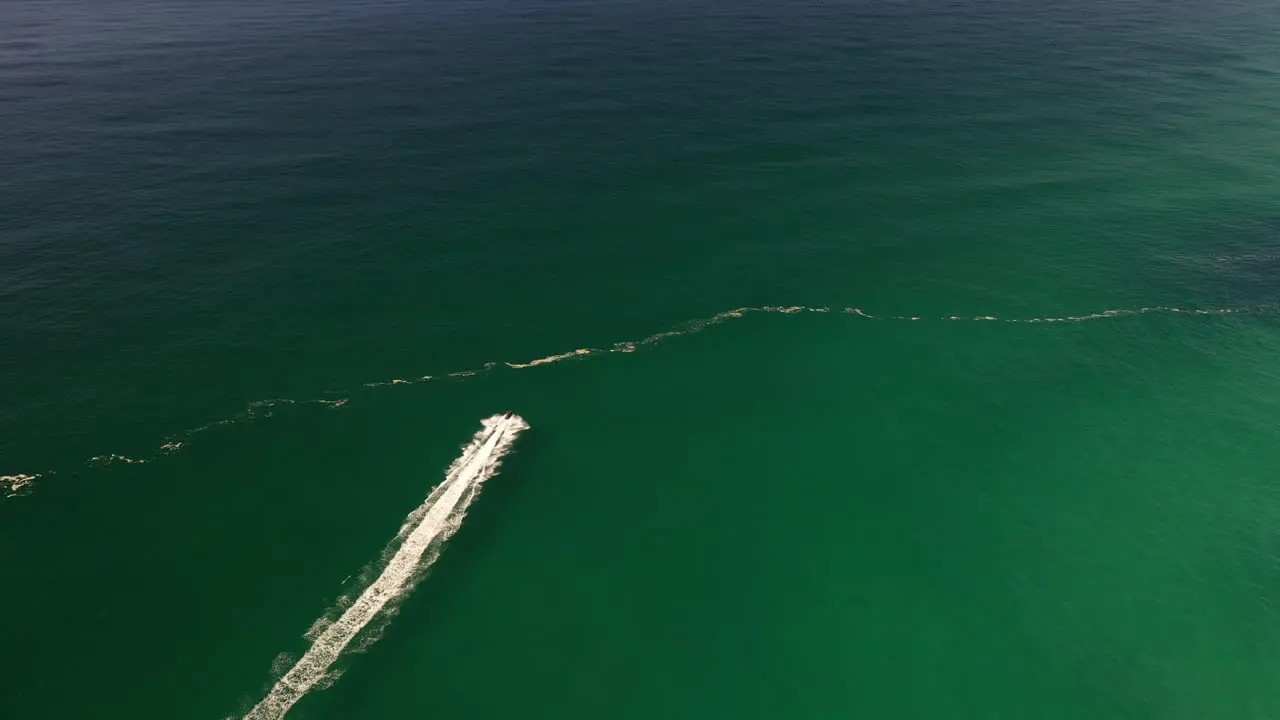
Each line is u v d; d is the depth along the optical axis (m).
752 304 115.62
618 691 68.94
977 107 182.88
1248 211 136.25
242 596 74.94
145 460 87.88
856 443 93.44
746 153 159.88
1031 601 76.31
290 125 170.50
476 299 115.19
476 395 98.81
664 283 119.75
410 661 70.44
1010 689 69.50
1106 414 96.75
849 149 161.50
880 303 115.81
